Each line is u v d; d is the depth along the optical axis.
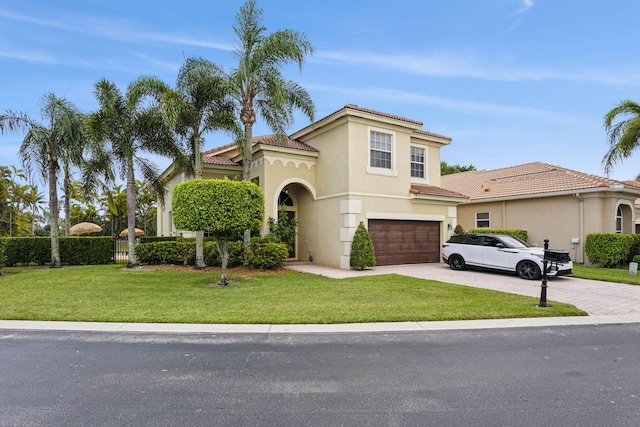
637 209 22.56
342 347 5.58
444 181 27.91
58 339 5.92
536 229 18.88
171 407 3.67
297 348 5.53
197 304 8.30
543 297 8.24
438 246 17.94
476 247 14.27
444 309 7.92
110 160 15.20
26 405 3.69
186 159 15.70
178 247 15.26
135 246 15.91
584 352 5.40
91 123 13.38
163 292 9.66
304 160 17.20
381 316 7.29
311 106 15.26
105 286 10.48
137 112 14.12
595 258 15.86
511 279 12.60
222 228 10.37
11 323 6.79
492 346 5.65
